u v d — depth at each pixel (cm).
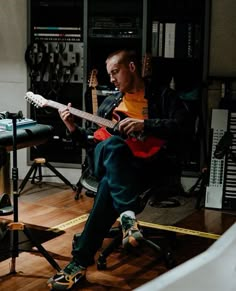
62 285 269
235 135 437
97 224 273
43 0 470
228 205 429
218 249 61
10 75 493
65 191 466
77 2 463
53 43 475
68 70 474
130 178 270
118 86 296
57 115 480
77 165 485
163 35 449
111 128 296
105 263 299
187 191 462
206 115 452
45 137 327
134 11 452
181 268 59
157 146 284
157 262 312
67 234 356
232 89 446
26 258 312
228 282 57
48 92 482
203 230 379
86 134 306
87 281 283
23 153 499
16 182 280
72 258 288
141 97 296
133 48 466
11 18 483
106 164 274
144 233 335
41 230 363
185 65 453
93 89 369
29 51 479
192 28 444
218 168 434
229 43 445
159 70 456
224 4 441
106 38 462
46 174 496
